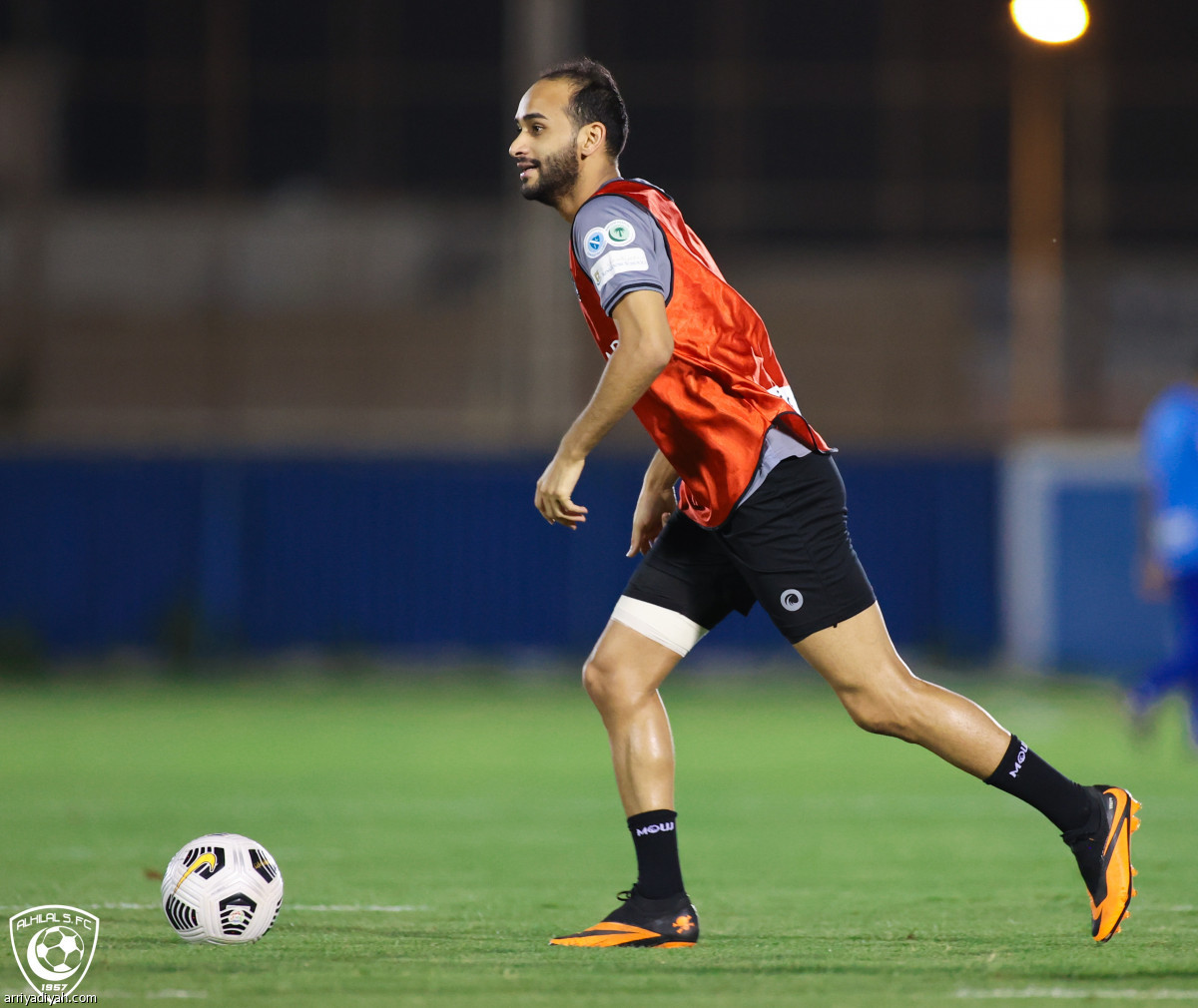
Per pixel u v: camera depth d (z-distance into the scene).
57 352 88.50
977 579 73.50
